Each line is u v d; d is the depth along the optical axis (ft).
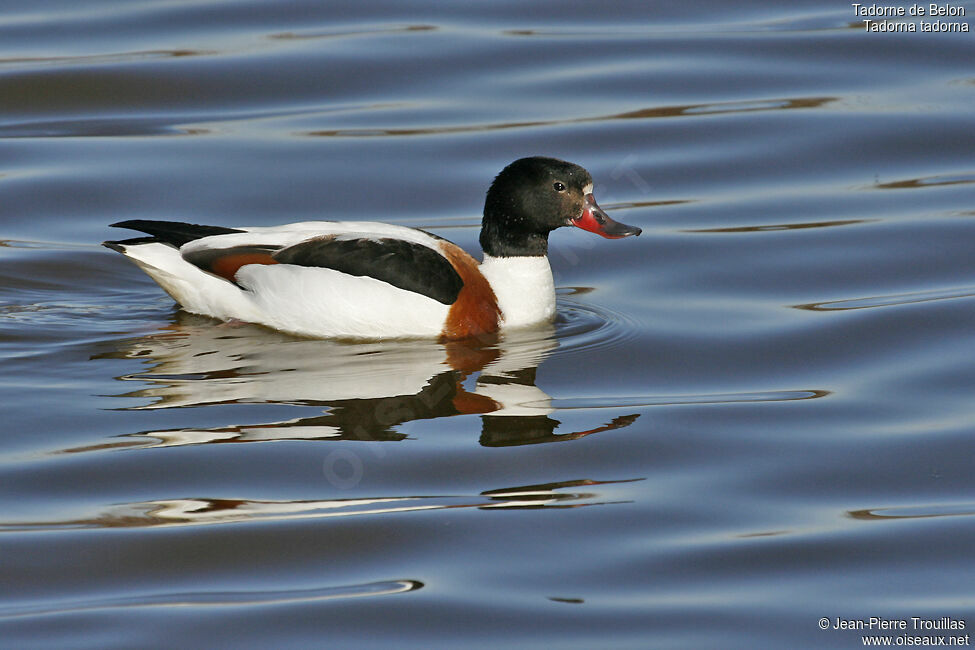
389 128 60.54
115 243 43.06
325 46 68.03
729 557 29.45
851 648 26.35
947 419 36.06
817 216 52.70
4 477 32.17
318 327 41.37
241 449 33.55
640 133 59.88
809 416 36.40
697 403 37.19
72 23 70.54
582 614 27.35
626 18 73.26
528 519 30.83
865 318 43.19
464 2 74.84
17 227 51.72
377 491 31.86
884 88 64.18
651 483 32.68
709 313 44.29
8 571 28.55
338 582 28.35
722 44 69.05
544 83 64.80
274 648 26.20
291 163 57.36
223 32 69.87
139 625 26.78
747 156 58.23
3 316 42.98
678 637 26.61
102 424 34.88
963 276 46.83
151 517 30.60
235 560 29.09
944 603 27.86
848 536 30.35
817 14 73.51
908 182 55.62
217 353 39.99
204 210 53.67
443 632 26.71
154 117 61.62
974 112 61.11
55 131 60.49
